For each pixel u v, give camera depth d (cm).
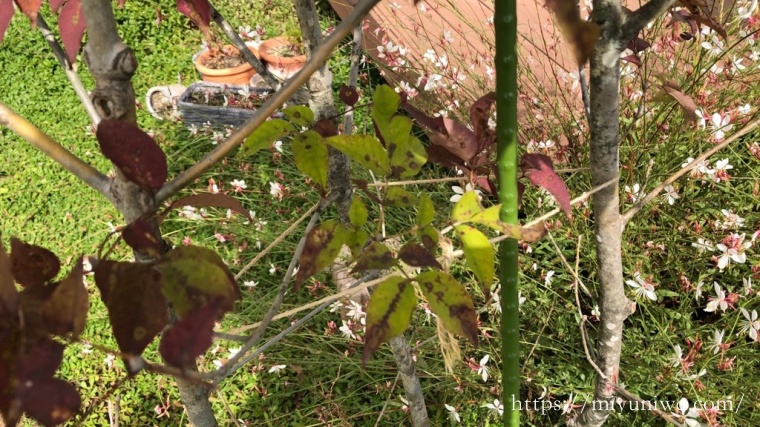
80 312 38
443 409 216
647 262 221
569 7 33
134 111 52
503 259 75
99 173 57
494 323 216
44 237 301
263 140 81
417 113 76
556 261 232
